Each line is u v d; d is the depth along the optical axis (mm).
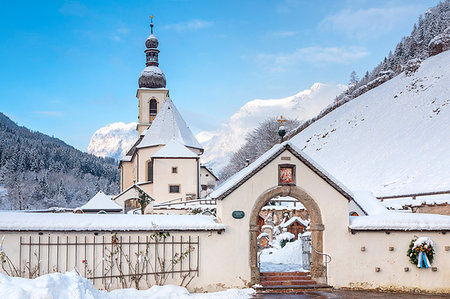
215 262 20672
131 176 73500
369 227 21406
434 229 21406
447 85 73375
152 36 81750
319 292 20469
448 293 21125
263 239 33406
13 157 144500
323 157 80250
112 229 19641
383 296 19984
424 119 67188
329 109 108062
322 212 21578
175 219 20906
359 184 57781
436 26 114375
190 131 68875
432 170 48594
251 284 20828
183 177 58531
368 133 76938
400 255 21484
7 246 18891
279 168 21594
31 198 119750
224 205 21094
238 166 110375
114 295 18250
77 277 15461
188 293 19469
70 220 19562
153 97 78375
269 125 109562
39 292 13438
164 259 20203
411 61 91125
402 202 36656
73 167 174500
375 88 99312
